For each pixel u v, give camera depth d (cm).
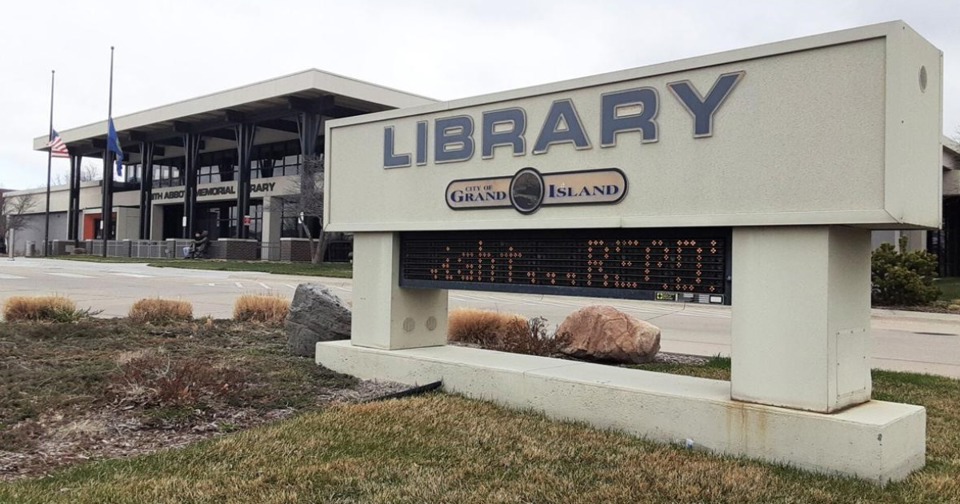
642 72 546
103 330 998
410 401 617
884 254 2239
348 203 755
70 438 505
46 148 5484
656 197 539
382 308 730
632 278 566
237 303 1256
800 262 475
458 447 498
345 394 662
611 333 888
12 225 6066
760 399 489
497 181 633
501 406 615
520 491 417
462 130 661
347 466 452
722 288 521
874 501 407
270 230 4403
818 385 467
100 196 6081
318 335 834
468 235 675
